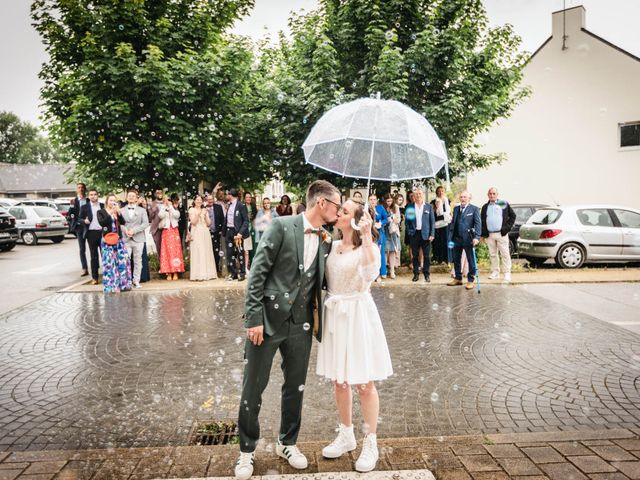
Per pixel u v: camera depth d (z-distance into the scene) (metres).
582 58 16.31
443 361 4.66
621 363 4.53
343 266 2.63
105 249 8.52
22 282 9.90
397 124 2.78
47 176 50.38
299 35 10.98
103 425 3.34
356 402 3.70
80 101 9.71
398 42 10.73
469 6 11.02
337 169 3.29
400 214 10.98
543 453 2.73
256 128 11.59
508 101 12.34
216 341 5.38
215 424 3.35
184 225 11.70
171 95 10.06
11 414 3.53
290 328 2.60
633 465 2.59
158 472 2.59
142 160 9.75
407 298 7.78
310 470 2.60
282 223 2.58
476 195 18.05
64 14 10.23
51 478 2.54
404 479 2.43
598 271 10.23
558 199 17.05
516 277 9.57
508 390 3.92
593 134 16.39
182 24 11.28
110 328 6.01
